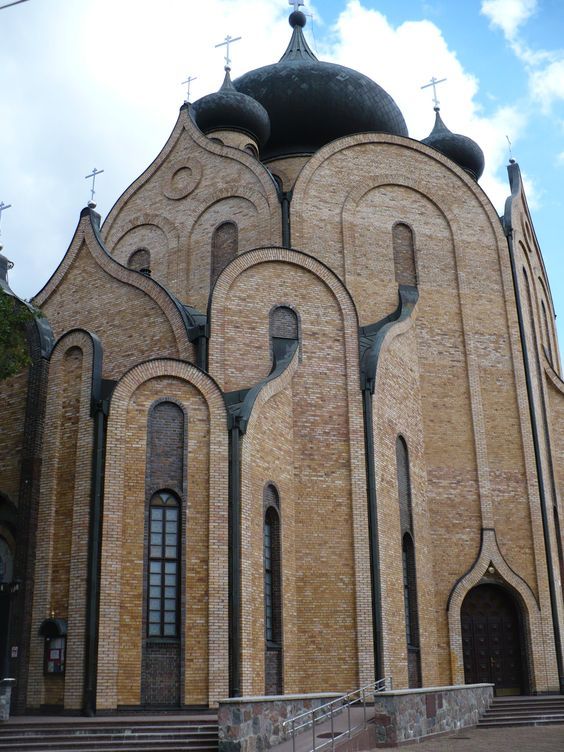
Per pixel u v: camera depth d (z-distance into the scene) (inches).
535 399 1242.0
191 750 637.9
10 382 975.0
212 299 995.9
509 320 1245.1
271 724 660.1
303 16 1578.5
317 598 927.0
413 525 1046.4
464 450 1160.2
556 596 1137.4
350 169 1230.3
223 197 1232.2
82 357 906.7
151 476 844.6
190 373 879.7
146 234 1286.9
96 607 791.7
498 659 1104.8
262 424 909.8
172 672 794.2
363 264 1192.8
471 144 1481.3
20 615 834.8
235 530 834.8
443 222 1259.8
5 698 720.3
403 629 968.3
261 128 1333.7
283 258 1035.3
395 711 692.7
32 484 881.5
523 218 1405.0
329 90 1369.3
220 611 813.9
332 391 999.6
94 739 660.7
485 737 770.2
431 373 1181.1
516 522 1154.7
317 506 954.7
